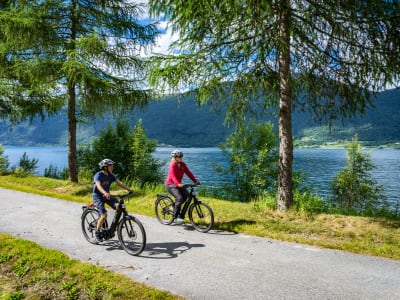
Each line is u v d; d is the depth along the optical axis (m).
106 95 12.33
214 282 4.77
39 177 16.66
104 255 5.99
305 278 4.87
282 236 6.99
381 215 10.37
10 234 7.27
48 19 12.24
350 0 6.55
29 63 11.51
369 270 5.16
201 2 6.55
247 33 7.32
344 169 16.69
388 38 6.88
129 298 4.40
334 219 7.77
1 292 4.83
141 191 12.78
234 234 7.34
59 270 5.28
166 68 8.04
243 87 8.78
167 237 7.12
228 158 15.77
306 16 6.68
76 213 9.45
